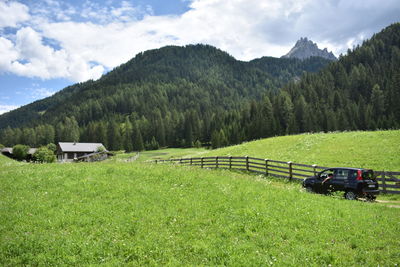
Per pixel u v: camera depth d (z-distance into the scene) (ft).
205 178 70.54
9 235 35.55
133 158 284.20
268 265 28.12
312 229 37.73
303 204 48.93
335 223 39.63
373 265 27.94
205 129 596.70
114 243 33.47
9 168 96.32
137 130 555.28
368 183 58.59
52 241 33.65
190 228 38.40
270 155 138.92
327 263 28.99
